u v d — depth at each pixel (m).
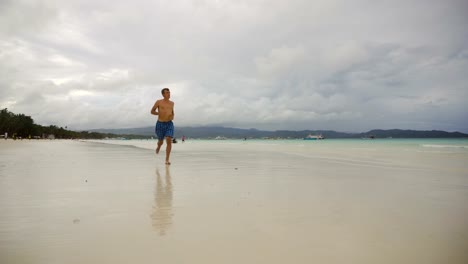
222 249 1.98
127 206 3.14
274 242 2.12
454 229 2.42
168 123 8.07
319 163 8.39
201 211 2.94
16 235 2.24
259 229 2.39
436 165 8.01
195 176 5.44
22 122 95.62
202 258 1.84
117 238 2.18
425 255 1.91
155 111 8.33
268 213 2.88
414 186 4.49
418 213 2.90
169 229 2.39
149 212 2.90
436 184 4.70
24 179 4.98
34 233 2.28
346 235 2.27
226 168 6.85
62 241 2.12
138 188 4.18
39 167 6.87
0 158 9.60
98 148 18.81
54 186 4.31
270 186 4.39
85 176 5.37
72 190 4.01
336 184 4.62
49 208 3.04
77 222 2.57
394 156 12.15
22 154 11.80
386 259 1.85
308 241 2.14
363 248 2.02
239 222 2.58
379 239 2.19
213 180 4.96
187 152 14.09
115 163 7.99
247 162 8.52
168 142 7.82
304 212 2.92
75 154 12.05
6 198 3.51
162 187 4.27
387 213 2.90
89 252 1.93
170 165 7.52
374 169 6.89
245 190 4.06
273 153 13.55
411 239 2.19
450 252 1.96
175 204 3.24
